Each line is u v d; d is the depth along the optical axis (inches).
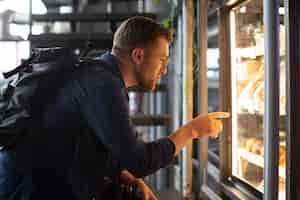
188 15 84.4
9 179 57.2
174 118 116.6
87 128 57.7
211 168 80.4
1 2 134.0
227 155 72.6
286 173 47.7
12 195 57.1
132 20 62.6
